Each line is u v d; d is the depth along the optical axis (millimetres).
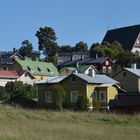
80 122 54656
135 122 56375
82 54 194000
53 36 191375
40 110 70125
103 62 145375
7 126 44562
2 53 196250
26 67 144000
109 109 77875
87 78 86625
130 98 76938
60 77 93562
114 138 37094
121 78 108250
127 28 182125
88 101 83125
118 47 164375
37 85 90625
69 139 35094
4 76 125000
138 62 145625
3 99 96688
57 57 190250
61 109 78938
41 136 35469
